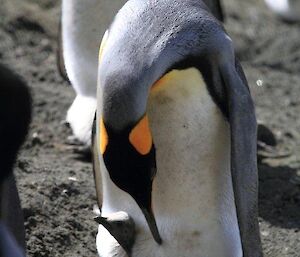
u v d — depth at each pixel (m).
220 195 12.07
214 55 11.38
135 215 12.13
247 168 11.72
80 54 15.28
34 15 20.89
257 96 20.03
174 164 11.84
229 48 11.48
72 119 15.94
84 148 15.77
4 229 8.84
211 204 12.10
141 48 11.12
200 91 11.48
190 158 11.82
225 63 11.45
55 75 18.88
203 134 11.72
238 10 24.05
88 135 15.70
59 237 13.31
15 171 14.36
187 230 12.21
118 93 10.91
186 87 11.42
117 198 12.12
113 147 11.01
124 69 10.98
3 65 9.39
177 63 11.22
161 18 11.37
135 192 11.27
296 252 13.79
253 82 20.75
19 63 19.25
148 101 11.48
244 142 11.59
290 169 16.03
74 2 15.04
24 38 20.28
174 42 11.20
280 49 22.56
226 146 11.85
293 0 23.62
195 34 11.31
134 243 12.26
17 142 9.05
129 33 11.25
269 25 23.59
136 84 10.91
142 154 11.06
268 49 22.56
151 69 11.01
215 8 15.62
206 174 11.95
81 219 13.77
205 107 11.56
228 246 12.24
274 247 13.87
